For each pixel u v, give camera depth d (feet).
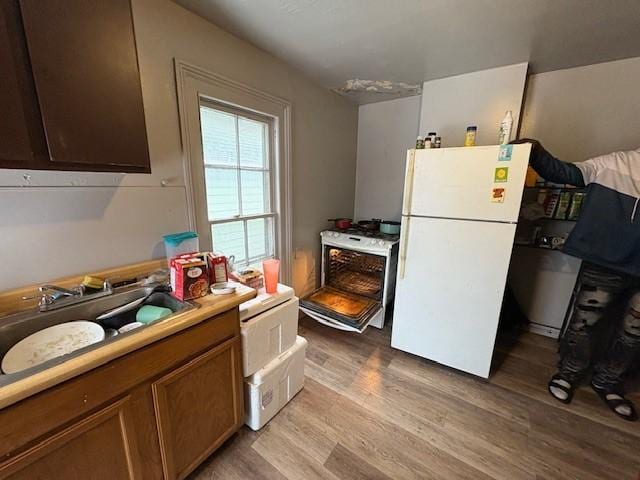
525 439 4.72
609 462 4.34
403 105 9.23
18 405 2.20
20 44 2.54
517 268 8.23
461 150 5.44
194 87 4.95
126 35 3.25
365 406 5.39
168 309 3.87
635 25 4.93
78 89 2.92
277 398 5.06
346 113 9.48
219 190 5.91
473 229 5.57
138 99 3.47
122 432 2.94
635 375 6.20
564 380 5.84
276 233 7.42
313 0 4.40
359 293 8.56
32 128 2.69
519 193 5.05
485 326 5.78
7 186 3.30
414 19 4.90
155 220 4.76
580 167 5.35
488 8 4.55
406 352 7.11
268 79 6.39
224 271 4.39
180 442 3.61
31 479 2.37
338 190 9.71
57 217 3.72
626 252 4.89
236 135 6.08
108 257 4.28
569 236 5.46
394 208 9.95
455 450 4.52
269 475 4.09
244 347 4.33
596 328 5.74
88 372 2.58
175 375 3.34
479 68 6.91
